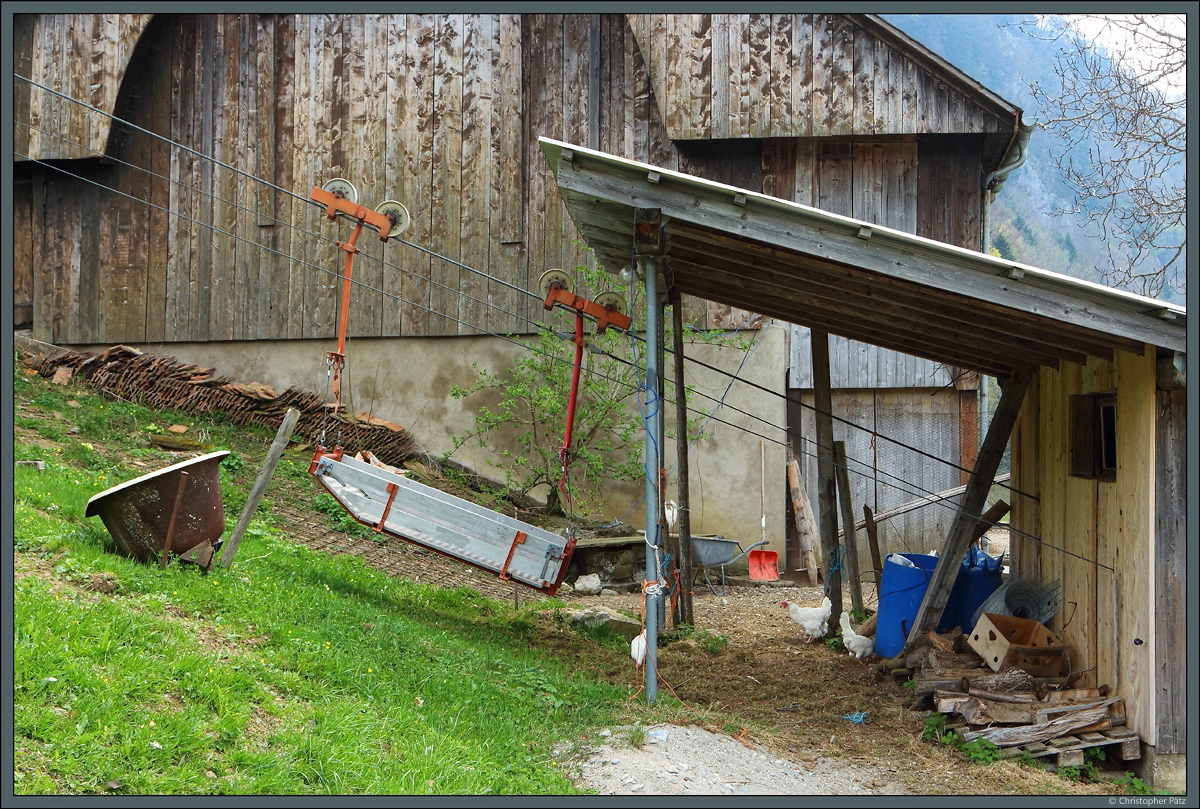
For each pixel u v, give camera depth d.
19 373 14.31
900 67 13.48
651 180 6.42
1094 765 6.45
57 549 6.32
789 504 14.82
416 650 6.77
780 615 11.15
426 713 5.68
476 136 15.16
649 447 7.15
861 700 7.54
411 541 8.40
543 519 13.70
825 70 13.65
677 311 9.62
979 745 6.43
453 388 14.67
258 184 15.64
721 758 5.92
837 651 9.12
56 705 4.11
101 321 15.91
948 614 8.65
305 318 15.54
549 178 15.01
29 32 15.50
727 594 12.79
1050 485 8.09
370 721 5.12
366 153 15.39
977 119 13.26
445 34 15.25
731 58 13.87
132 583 6.04
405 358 15.32
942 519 14.63
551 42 15.02
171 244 15.84
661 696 7.17
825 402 9.77
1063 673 7.41
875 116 13.52
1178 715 6.20
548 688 6.83
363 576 9.22
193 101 15.77
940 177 14.02
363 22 15.44
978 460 8.29
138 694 4.44
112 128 15.84
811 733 6.76
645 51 14.11
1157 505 6.28
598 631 9.27
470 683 6.43
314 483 12.90
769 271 7.31
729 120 13.83
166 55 15.83
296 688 5.25
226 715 4.53
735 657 8.83
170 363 15.08
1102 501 7.02
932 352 9.02
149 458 11.89
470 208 15.16
